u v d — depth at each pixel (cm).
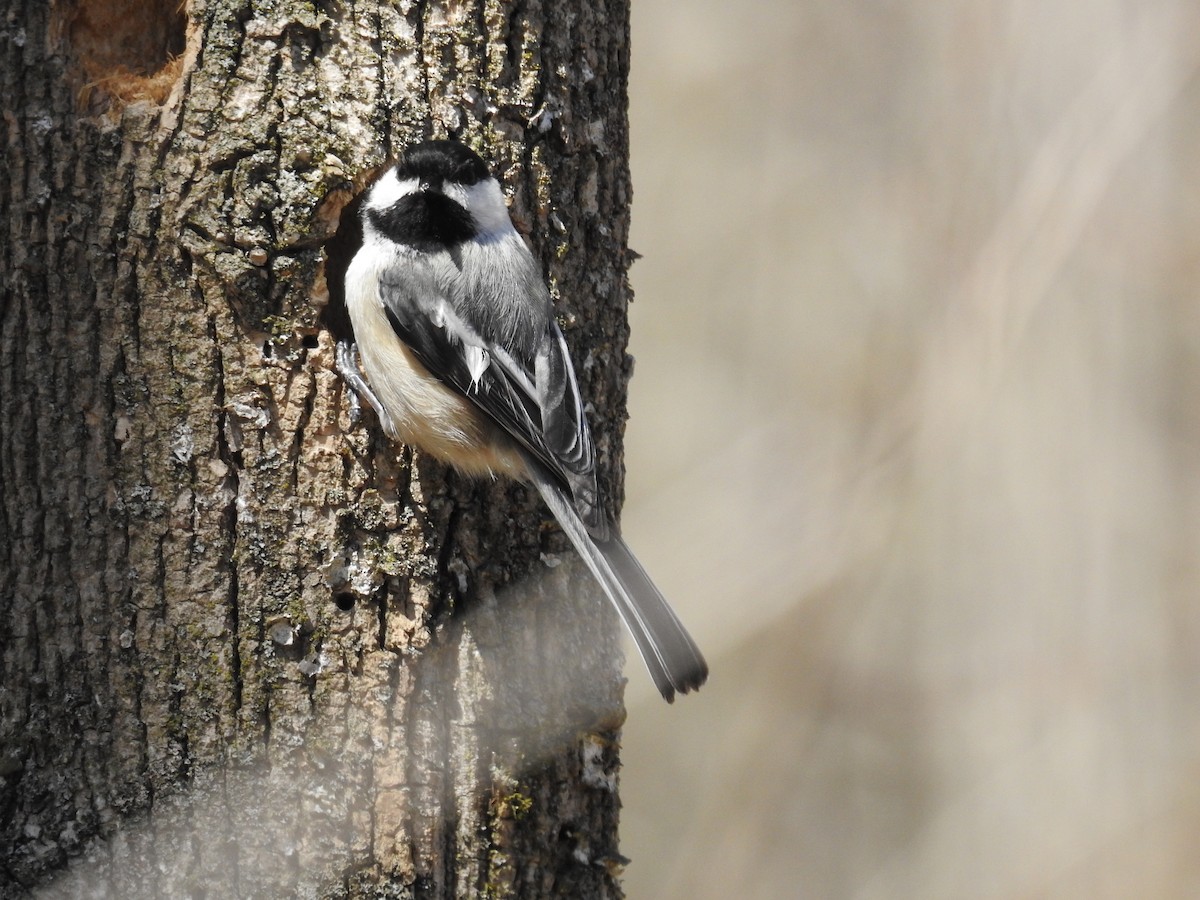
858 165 2089
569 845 947
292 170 870
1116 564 1831
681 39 2156
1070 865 1691
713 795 1711
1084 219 1574
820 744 1767
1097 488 1856
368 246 972
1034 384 1902
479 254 945
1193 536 1836
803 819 1727
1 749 859
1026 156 1783
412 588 893
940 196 1833
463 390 934
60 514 862
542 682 938
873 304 1969
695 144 2134
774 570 1622
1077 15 1764
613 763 983
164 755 852
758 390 2009
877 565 1748
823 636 1750
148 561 859
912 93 2062
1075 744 1766
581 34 970
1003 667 1823
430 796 881
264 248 861
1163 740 1756
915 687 1823
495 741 907
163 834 847
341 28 882
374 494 891
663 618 898
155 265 859
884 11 2109
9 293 862
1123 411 1878
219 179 855
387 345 943
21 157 861
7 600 864
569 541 966
